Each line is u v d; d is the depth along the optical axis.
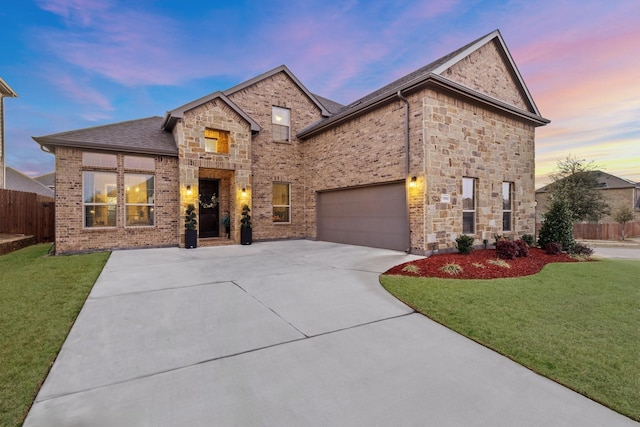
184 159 10.93
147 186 10.84
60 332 3.46
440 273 6.23
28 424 1.98
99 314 4.07
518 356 2.96
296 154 13.94
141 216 10.76
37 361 2.81
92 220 10.06
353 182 11.02
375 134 10.06
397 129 9.23
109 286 5.46
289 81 13.90
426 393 2.36
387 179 9.59
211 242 11.63
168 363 2.83
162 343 3.24
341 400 2.26
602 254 11.47
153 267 7.21
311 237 13.56
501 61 10.90
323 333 3.52
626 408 2.17
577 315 4.04
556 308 4.30
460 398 2.30
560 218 9.72
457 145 9.08
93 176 10.05
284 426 1.98
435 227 8.52
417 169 8.54
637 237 20.91
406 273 6.28
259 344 3.23
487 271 6.40
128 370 2.69
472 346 3.19
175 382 2.51
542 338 3.34
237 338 3.38
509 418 2.07
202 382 2.51
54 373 2.62
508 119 10.68
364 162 10.52
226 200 12.84
